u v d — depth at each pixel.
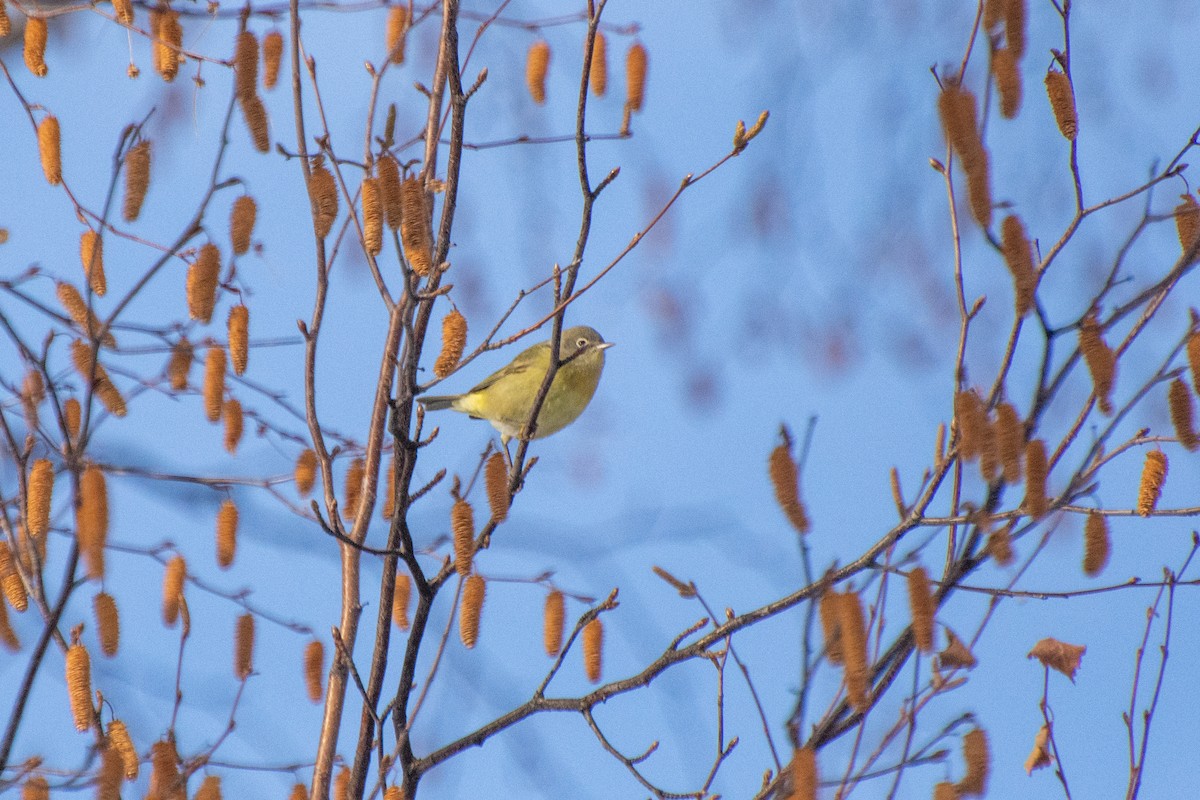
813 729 7.91
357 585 10.45
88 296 7.98
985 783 7.48
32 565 8.77
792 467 7.51
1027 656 8.80
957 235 8.28
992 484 8.11
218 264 9.48
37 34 10.48
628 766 9.20
